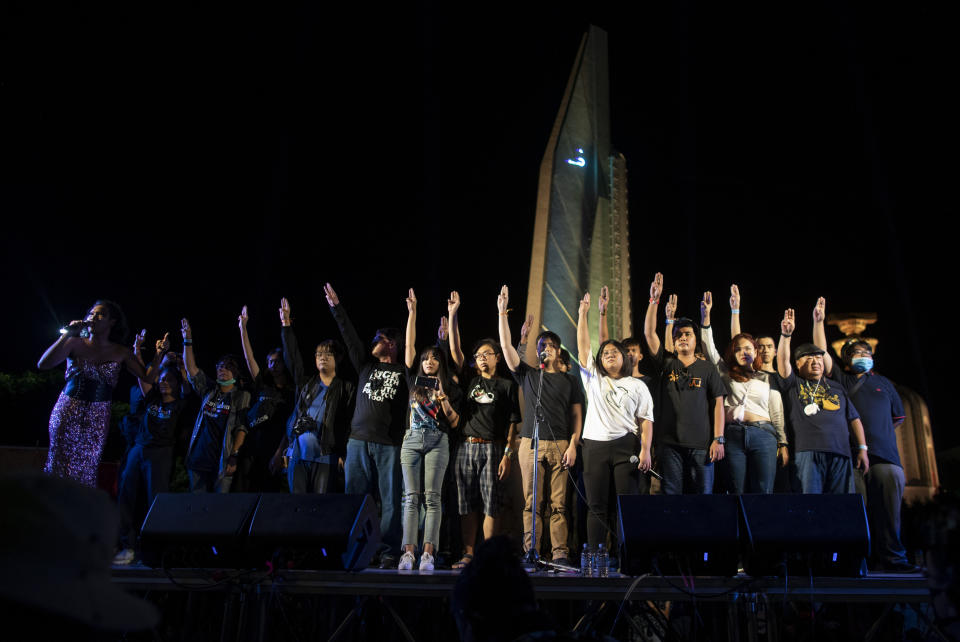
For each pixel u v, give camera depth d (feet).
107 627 2.85
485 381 17.61
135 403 18.37
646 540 12.29
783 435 17.25
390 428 17.04
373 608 15.28
